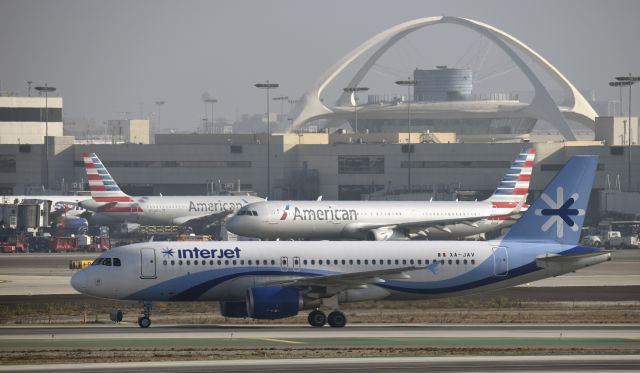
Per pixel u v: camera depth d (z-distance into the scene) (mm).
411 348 179625
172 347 182125
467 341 192625
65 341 191250
